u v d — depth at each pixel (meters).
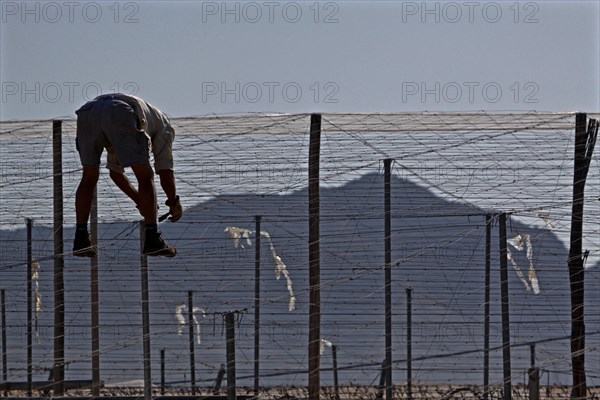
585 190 26.75
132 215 29.39
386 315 26.91
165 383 33.75
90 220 28.64
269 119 27.38
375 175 28.25
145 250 24.50
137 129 24.02
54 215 28.12
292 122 27.28
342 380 33.31
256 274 28.50
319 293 26.02
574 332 25.95
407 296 28.50
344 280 26.92
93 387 28.95
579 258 26.12
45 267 32.50
